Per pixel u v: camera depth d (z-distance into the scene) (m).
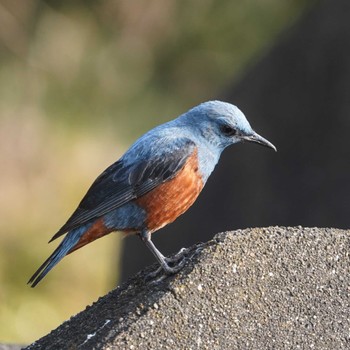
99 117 20.56
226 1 20.73
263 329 7.36
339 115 12.98
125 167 9.13
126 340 7.11
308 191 13.05
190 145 9.23
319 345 7.45
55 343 7.61
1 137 19.98
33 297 18.06
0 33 20.91
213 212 13.78
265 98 13.78
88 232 9.05
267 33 20.23
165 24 21.03
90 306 7.97
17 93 20.56
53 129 20.30
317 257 7.55
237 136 9.52
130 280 8.17
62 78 20.81
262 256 7.43
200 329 7.23
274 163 13.38
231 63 20.38
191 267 7.32
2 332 17.36
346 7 13.17
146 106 20.56
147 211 9.08
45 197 19.48
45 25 21.00
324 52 13.30
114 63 20.89
